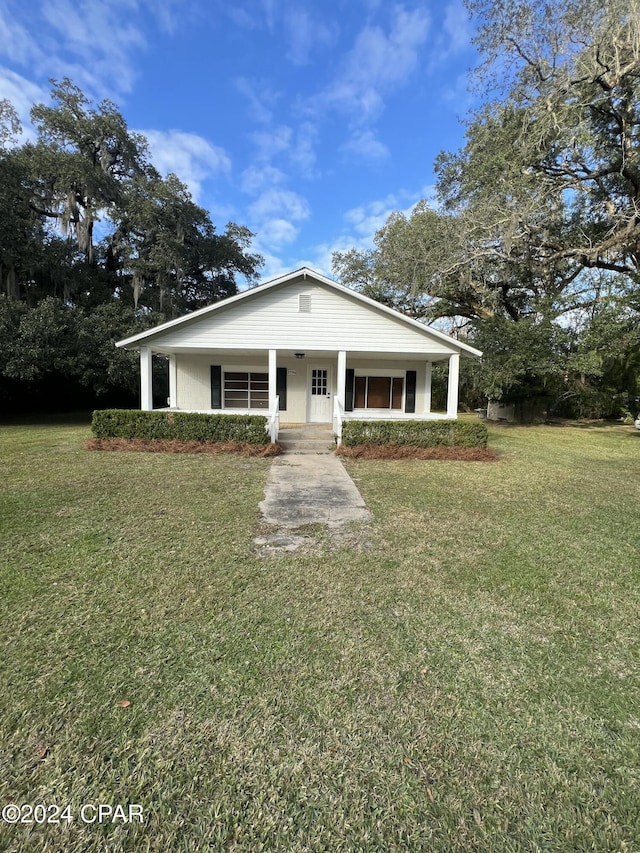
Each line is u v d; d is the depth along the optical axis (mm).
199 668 2271
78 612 2789
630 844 1439
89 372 14891
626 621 2809
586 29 11156
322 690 2127
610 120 12953
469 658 2402
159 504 5207
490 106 14078
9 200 13875
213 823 1492
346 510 5113
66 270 16000
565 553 3900
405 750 1790
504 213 13594
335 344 10875
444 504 5430
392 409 13445
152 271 17734
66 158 15000
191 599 2980
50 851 1404
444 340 10969
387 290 20531
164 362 18250
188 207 17781
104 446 9070
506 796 1599
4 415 18047
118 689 2104
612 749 1813
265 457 8812
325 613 2834
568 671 2307
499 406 19688
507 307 18953
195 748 1781
